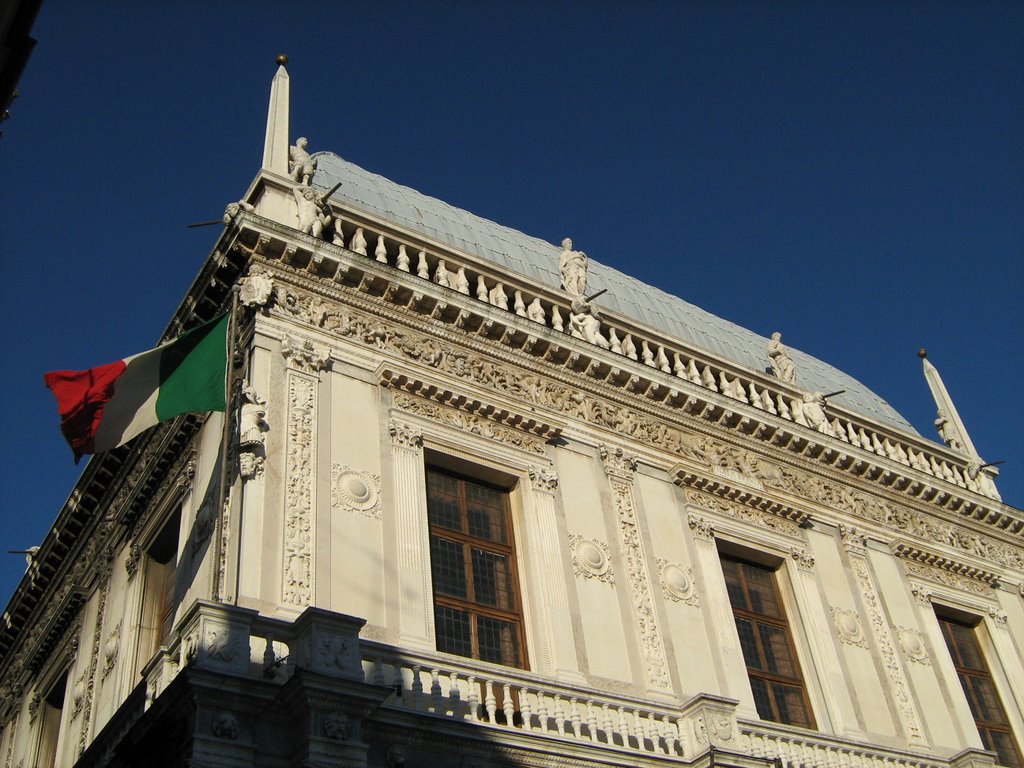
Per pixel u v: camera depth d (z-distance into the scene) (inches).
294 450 756.0
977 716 1037.2
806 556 1001.5
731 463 1023.0
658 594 869.8
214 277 836.0
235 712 577.6
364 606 713.0
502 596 805.2
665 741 728.3
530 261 1174.3
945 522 1182.9
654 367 1024.2
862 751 844.6
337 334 837.8
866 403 1459.2
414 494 789.2
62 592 1104.2
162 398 792.9
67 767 889.5
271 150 930.1
